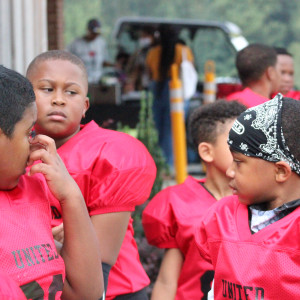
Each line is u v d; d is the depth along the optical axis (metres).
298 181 2.51
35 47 6.38
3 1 5.78
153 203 3.63
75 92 2.94
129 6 48.56
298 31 49.06
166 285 3.47
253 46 5.41
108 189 2.83
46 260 2.07
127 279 3.08
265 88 5.36
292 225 2.45
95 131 3.00
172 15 49.97
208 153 3.58
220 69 23.53
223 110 3.57
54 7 9.64
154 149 5.96
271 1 49.53
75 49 12.12
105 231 2.83
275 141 2.45
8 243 2.03
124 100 10.67
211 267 3.38
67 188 2.27
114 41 12.80
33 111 2.15
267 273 2.46
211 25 11.75
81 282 2.29
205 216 2.76
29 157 2.24
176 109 7.43
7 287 1.92
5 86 2.08
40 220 2.15
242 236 2.56
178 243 3.52
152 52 10.84
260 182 2.51
